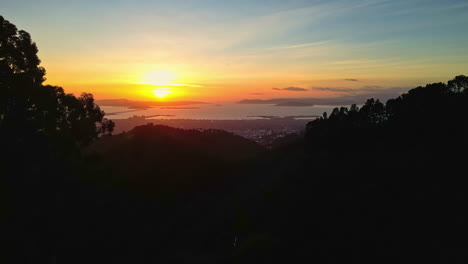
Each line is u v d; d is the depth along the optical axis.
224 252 25.14
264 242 23.11
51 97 24.38
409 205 22.61
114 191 32.97
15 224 20.62
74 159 28.59
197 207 37.69
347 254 19.58
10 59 23.03
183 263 24.00
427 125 34.97
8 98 22.69
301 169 38.00
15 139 23.09
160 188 40.25
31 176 23.17
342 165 33.75
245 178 45.97
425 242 18.73
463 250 17.27
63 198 25.08
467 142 29.06
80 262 21.77
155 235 29.44
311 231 23.16
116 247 25.20
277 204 30.78
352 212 23.80
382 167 29.83
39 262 19.75
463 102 35.81
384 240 19.84
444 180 24.42
